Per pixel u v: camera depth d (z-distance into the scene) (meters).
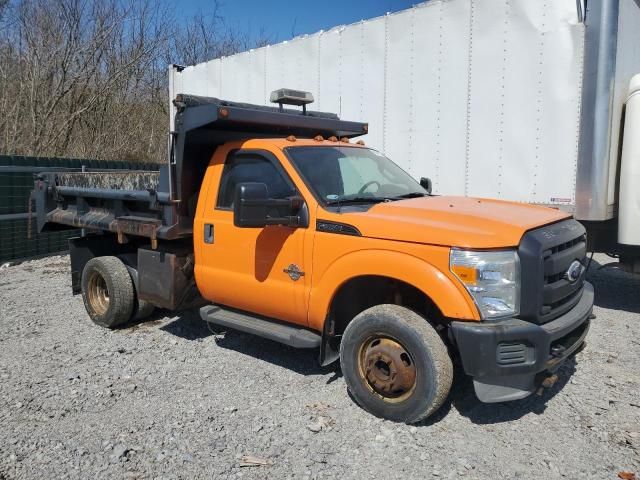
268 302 4.59
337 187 4.58
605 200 5.79
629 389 4.42
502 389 3.62
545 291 3.66
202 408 4.13
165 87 21.33
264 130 5.51
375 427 3.84
